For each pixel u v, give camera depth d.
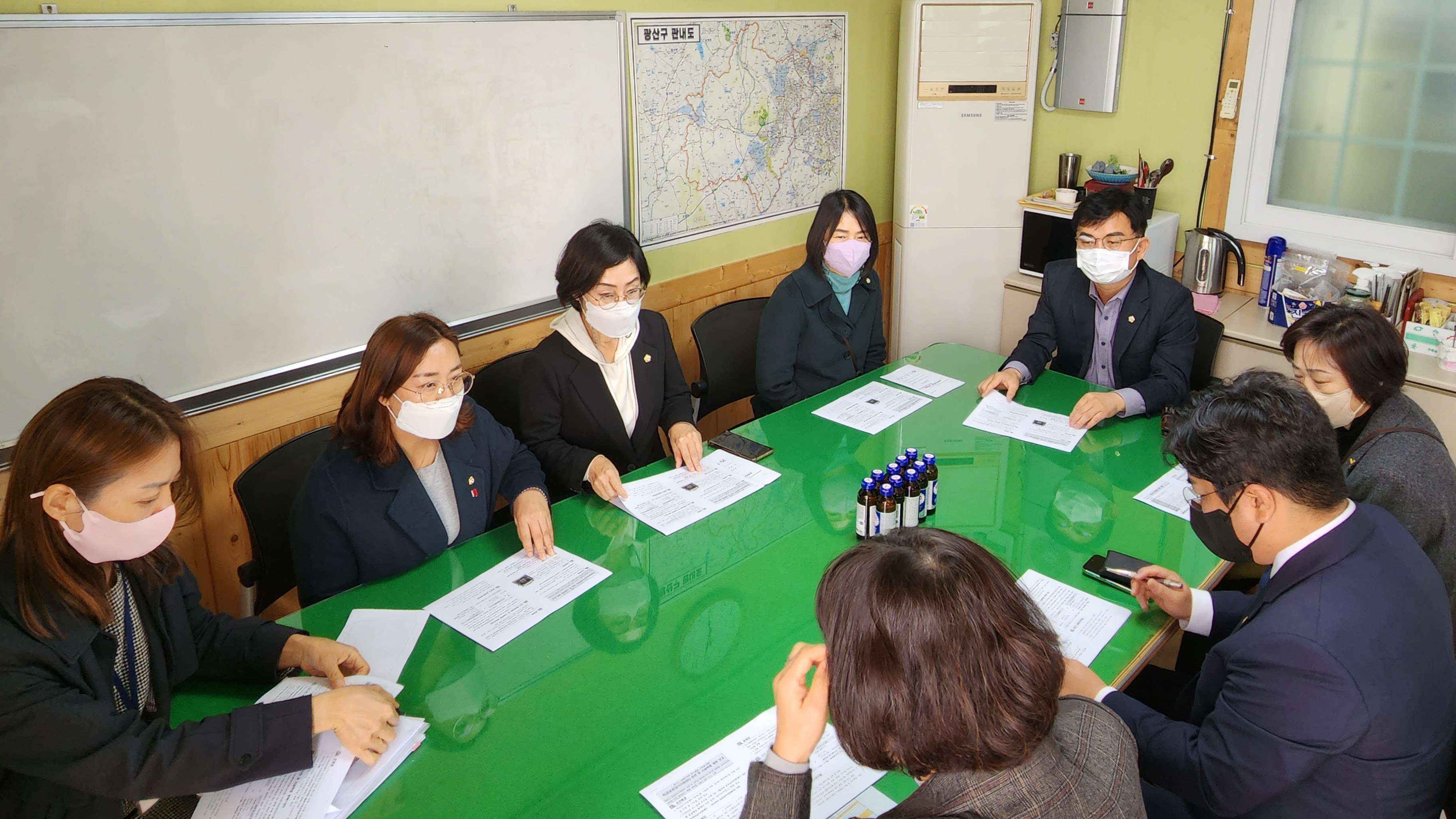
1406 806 1.38
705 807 1.40
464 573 2.01
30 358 2.33
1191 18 3.77
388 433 2.02
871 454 2.52
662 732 1.55
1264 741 1.36
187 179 2.46
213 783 1.40
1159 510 2.22
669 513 2.25
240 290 2.63
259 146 2.56
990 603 0.96
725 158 3.77
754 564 2.03
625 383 2.74
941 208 4.18
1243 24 3.64
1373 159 3.53
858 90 4.22
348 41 2.65
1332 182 3.65
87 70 2.26
